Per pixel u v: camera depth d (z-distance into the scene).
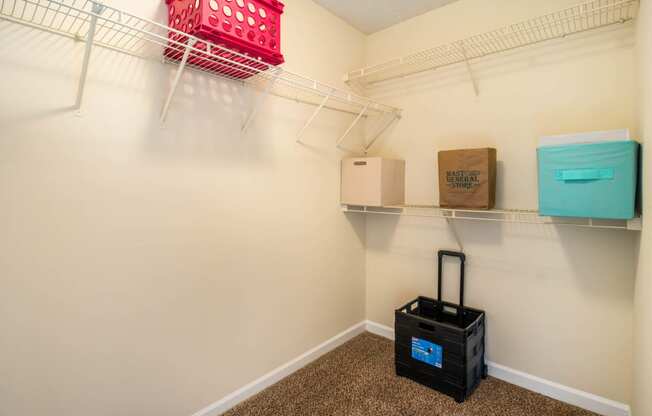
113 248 1.37
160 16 1.47
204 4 1.27
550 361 1.91
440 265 2.29
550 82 1.85
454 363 1.88
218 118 1.70
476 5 2.08
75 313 1.28
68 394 1.28
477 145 2.12
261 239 1.94
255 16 1.45
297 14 2.10
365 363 2.28
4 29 1.10
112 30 1.32
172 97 1.52
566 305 1.85
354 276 2.65
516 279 2.01
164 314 1.54
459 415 1.76
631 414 1.63
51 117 1.19
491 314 2.12
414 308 2.41
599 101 1.71
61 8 1.20
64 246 1.25
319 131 2.28
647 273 1.28
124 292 1.41
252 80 1.85
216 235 1.72
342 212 2.51
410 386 2.02
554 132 1.84
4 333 1.14
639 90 1.47
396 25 2.48
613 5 1.45
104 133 1.32
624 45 1.63
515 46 1.94
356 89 2.58
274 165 2.00
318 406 1.83
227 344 1.80
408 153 2.45
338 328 2.52
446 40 2.22
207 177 1.67
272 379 2.03
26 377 1.19
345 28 2.46
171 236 1.55
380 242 2.66
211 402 1.75
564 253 1.85
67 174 1.24
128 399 1.44
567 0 1.75
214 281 1.73
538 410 1.80
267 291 2.00
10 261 1.14
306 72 2.17
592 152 1.47
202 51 1.31
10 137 1.12
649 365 1.21
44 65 1.17
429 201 2.35
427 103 2.34
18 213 1.14
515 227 2.00
